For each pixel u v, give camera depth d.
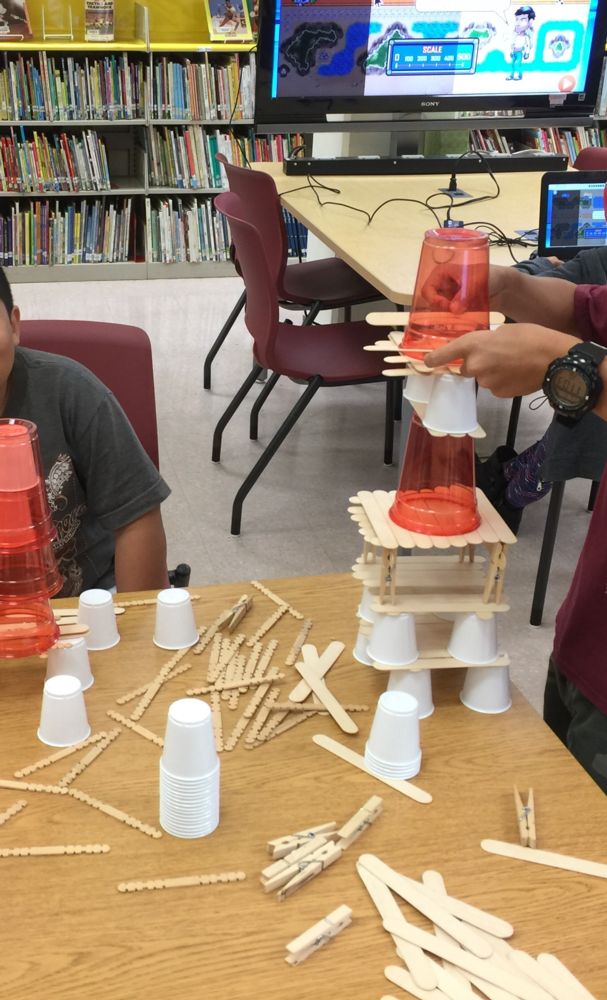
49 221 4.94
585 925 0.72
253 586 1.16
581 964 0.69
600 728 1.08
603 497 1.07
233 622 1.07
